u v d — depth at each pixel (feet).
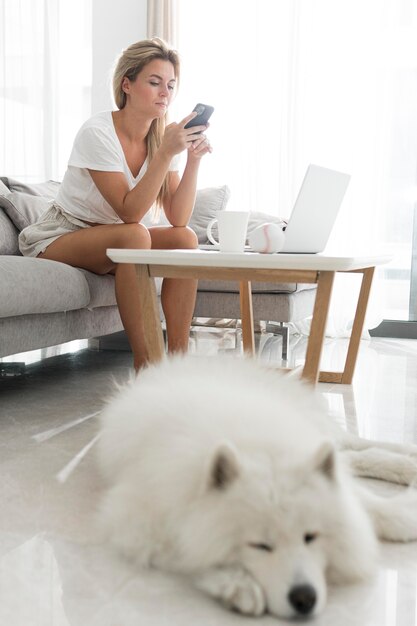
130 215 8.18
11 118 16.88
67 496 4.63
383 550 3.78
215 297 11.71
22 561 3.61
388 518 3.89
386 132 14.57
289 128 14.88
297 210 7.33
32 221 9.89
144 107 8.46
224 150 15.46
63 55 16.74
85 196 8.75
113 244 8.23
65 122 16.93
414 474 4.84
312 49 14.73
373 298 14.67
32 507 4.42
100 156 8.27
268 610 3.04
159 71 8.38
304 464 3.17
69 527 4.08
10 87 16.80
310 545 3.07
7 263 7.16
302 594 2.86
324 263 5.95
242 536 3.02
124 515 3.57
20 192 10.93
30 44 16.66
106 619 3.03
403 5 14.34
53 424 6.64
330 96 14.74
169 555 3.42
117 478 4.11
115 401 4.66
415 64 14.42
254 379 4.77
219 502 3.09
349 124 14.69
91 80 16.66
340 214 14.82
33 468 5.24
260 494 3.02
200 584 3.19
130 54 8.43
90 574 3.46
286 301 11.25
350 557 3.23
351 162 14.73
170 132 7.90
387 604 3.20
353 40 14.52
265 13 14.96
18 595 3.25
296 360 11.02
